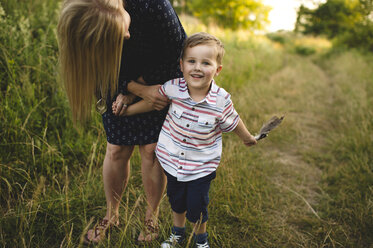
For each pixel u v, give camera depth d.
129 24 1.35
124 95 1.59
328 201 2.39
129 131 1.68
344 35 17.27
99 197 2.10
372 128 3.67
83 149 2.53
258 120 3.66
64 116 2.71
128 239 1.69
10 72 2.60
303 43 23.55
